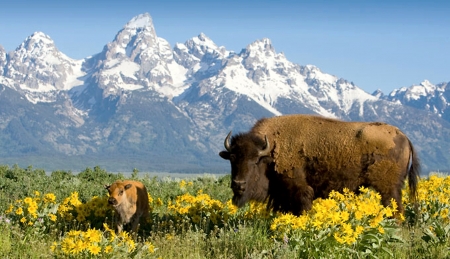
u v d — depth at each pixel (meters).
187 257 9.93
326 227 9.84
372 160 12.54
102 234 9.71
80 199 16.86
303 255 9.77
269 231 11.24
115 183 13.17
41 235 11.44
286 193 12.84
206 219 12.96
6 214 12.40
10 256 9.76
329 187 12.74
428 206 13.24
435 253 10.08
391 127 12.98
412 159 13.03
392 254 9.81
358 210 10.00
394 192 12.65
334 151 12.62
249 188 12.59
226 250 10.24
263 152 12.45
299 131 12.94
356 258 9.74
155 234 11.98
